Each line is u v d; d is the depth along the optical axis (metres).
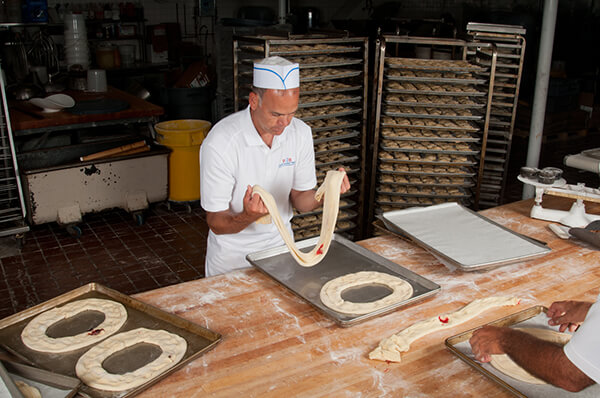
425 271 2.38
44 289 4.20
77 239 5.16
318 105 3.95
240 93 4.14
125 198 5.48
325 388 1.63
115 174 5.35
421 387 1.64
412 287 2.19
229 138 2.37
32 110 5.44
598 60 9.41
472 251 2.48
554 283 2.28
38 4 5.90
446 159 4.30
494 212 3.10
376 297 2.12
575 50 9.59
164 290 2.17
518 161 7.57
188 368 1.70
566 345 1.39
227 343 1.83
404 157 4.31
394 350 1.78
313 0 10.28
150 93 7.77
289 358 1.76
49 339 1.85
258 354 1.78
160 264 4.67
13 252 4.82
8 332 1.90
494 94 4.65
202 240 5.20
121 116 5.49
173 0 9.08
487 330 1.72
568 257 2.53
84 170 5.14
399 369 1.72
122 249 4.96
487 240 2.60
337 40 3.91
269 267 2.36
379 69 4.01
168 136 5.56
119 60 8.41
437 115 4.19
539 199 2.96
